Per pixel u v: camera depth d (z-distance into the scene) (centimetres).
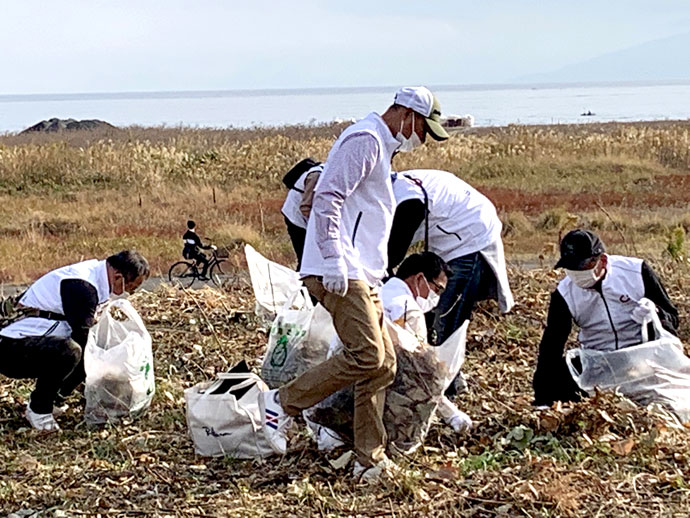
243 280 1120
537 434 548
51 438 582
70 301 591
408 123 479
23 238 1659
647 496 461
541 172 2647
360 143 462
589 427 537
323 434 534
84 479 508
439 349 514
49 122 6688
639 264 586
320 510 455
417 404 508
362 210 476
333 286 457
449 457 519
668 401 559
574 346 797
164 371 724
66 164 2489
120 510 468
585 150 2923
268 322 831
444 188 653
